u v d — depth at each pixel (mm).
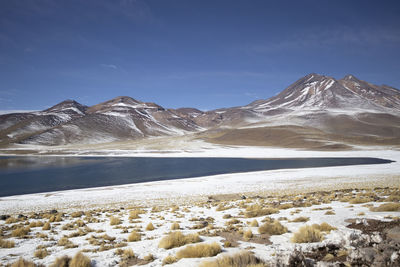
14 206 27266
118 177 54969
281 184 36188
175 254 8016
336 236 7789
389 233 7621
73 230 13672
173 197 29500
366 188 28609
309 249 7277
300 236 8430
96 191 36875
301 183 36312
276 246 8078
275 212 15008
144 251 8641
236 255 6582
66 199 30625
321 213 13156
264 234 9875
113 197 31047
